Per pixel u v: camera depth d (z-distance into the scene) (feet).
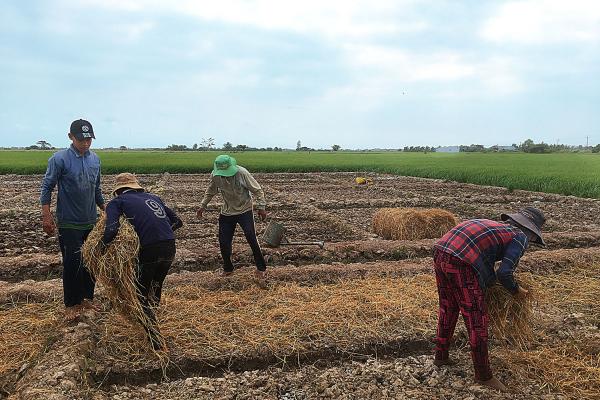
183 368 16.25
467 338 18.16
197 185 85.05
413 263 27.35
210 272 25.29
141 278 16.69
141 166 128.26
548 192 72.28
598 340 17.87
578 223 43.98
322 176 112.47
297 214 49.16
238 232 37.73
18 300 21.20
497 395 14.42
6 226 41.29
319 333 18.21
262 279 23.54
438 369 16.01
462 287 14.48
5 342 17.20
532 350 16.98
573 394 14.55
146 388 14.87
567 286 23.90
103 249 16.26
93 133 18.99
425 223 35.40
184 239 36.32
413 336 18.21
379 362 16.57
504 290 15.74
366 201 57.52
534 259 27.55
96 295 21.33
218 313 19.83
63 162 18.44
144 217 16.46
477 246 14.42
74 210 18.75
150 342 16.70
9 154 258.98
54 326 18.52
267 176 112.27
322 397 14.43
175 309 19.84
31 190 75.97
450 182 92.58
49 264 27.02
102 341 17.31
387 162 174.19
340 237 37.76
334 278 24.73
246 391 14.66
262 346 17.19
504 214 15.39
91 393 14.43
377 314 19.95
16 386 14.67
